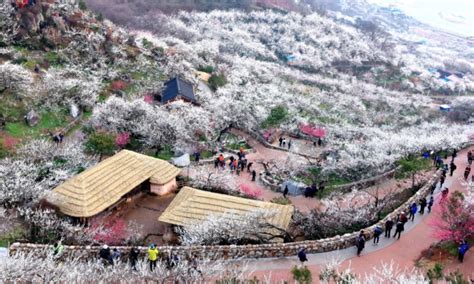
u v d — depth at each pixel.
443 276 23.19
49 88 52.44
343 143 54.59
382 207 35.00
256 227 29.88
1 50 57.47
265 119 62.69
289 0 186.38
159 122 48.38
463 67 174.25
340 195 40.41
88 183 33.69
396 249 30.00
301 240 31.22
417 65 158.25
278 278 26.20
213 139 53.28
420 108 107.00
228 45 129.25
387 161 46.47
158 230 32.62
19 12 63.47
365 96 106.44
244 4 162.00
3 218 29.47
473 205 31.42
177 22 129.38
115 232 31.20
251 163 47.03
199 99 64.81
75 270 22.45
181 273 23.67
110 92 60.28
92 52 66.56
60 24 67.75
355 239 30.39
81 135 47.72
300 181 44.34
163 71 73.56
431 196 36.69
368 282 23.64
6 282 21.39
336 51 148.62
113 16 118.31
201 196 33.50
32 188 31.41
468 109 113.19
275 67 115.75
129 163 38.03
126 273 24.08
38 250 26.08
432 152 48.31
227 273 25.02
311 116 70.88
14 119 46.56
